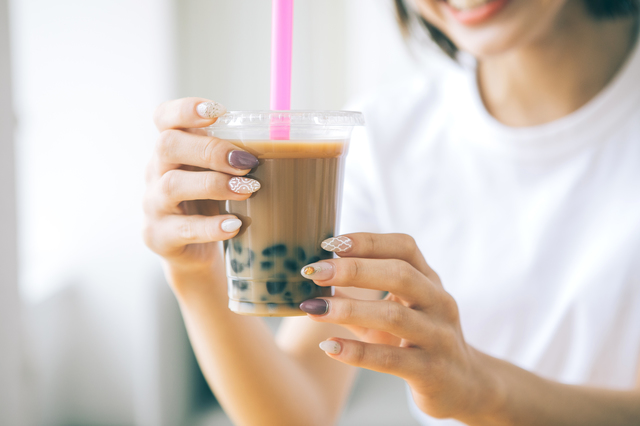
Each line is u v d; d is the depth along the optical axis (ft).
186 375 5.94
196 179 1.68
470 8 2.22
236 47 7.22
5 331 3.40
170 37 5.82
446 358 1.72
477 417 1.88
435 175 2.85
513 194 2.72
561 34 2.55
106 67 5.64
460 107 2.83
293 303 1.69
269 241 1.68
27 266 5.34
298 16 7.79
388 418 5.15
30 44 5.53
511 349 2.71
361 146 3.01
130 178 5.62
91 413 5.49
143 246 5.57
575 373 2.62
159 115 1.74
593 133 2.60
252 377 2.10
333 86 8.03
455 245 2.81
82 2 5.59
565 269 2.64
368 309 1.64
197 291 1.98
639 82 2.54
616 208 2.58
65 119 5.61
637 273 2.51
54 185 5.59
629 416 2.02
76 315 5.45
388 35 7.71
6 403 3.44
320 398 2.34
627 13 2.55
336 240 1.68
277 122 1.63
